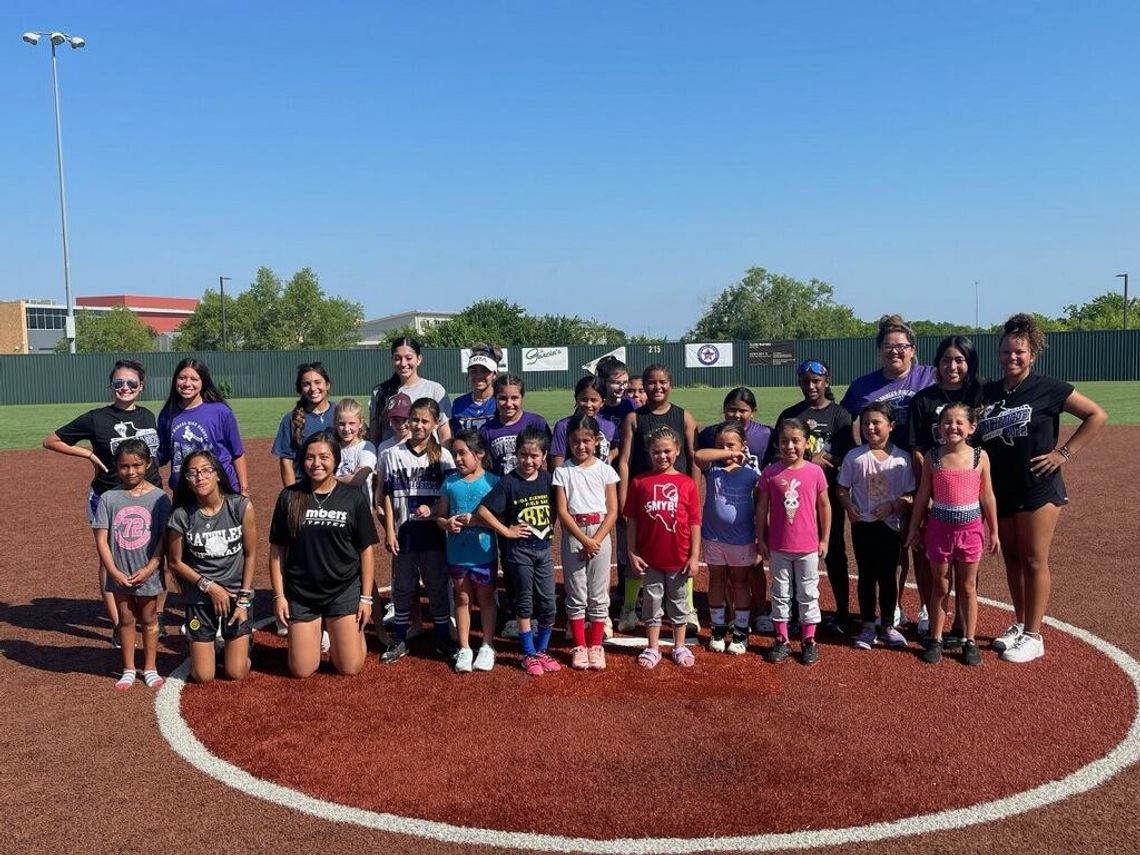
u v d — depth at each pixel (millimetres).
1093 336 39156
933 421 5379
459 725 4395
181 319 109062
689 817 3473
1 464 16625
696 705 4613
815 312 84875
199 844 3311
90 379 40094
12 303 75500
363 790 3723
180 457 5949
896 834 3336
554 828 3402
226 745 4199
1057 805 3537
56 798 3689
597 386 6234
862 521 5461
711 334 86500
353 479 5496
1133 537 8477
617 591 7066
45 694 4922
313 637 5117
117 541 5012
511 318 63906
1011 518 5250
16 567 8070
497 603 6574
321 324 78938
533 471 5344
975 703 4582
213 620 5062
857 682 4910
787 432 5238
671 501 5184
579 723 4395
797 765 3904
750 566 5539
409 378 6371
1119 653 5281
